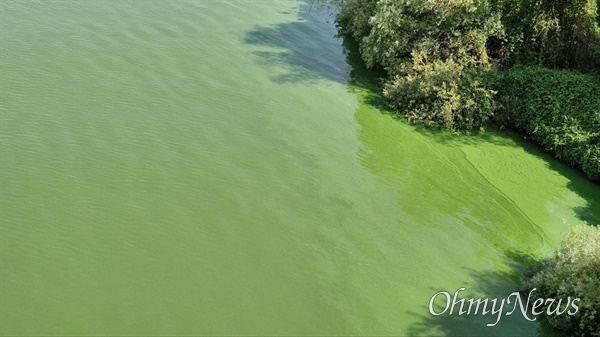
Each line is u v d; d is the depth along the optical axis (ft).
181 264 45.50
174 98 65.51
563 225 57.16
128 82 66.49
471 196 59.36
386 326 43.27
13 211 47.83
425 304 45.70
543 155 67.82
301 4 96.27
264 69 75.41
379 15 75.66
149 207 50.49
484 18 75.41
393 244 51.26
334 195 56.08
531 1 76.38
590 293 44.19
